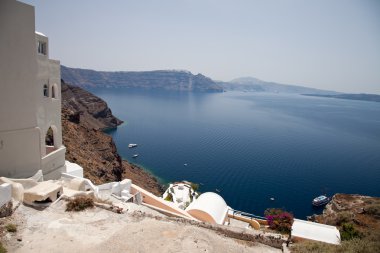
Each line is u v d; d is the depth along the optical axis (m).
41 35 24.77
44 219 17.38
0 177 19.97
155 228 16.19
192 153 113.25
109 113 184.75
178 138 144.00
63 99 162.62
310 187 77.81
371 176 89.06
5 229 15.66
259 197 70.12
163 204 27.44
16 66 21.75
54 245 14.78
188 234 15.75
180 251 14.15
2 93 21.17
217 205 32.12
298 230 21.03
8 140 21.89
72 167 31.28
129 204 23.09
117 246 14.53
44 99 25.34
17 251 14.18
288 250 17.31
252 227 31.81
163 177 85.81
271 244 18.14
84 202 19.45
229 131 167.50
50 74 26.20
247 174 87.25
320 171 92.31
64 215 18.14
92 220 18.08
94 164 60.12
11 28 21.11
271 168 93.75
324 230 21.06
